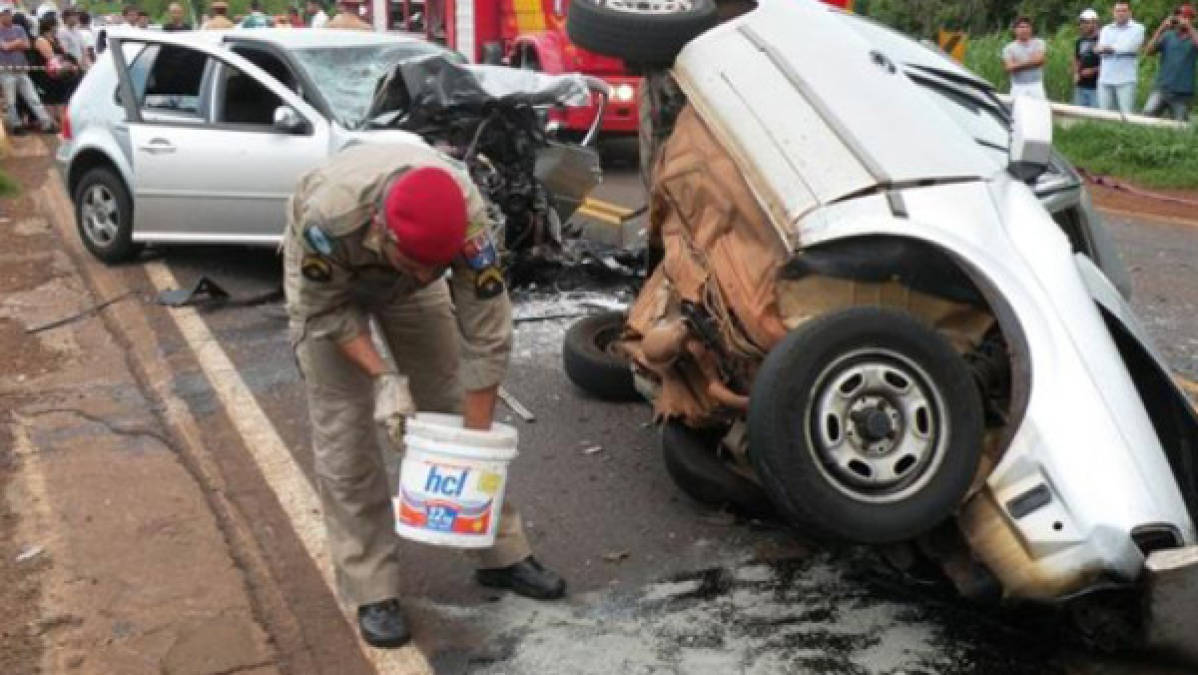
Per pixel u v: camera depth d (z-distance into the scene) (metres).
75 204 9.01
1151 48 15.54
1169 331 7.42
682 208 4.86
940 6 23.66
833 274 4.08
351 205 3.42
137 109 8.55
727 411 4.46
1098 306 4.25
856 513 3.66
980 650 3.94
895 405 3.73
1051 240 4.22
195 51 8.55
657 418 4.77
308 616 4.15
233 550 4.60
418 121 7.76
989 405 4.01
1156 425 4.33
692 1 5.52
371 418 3.88
